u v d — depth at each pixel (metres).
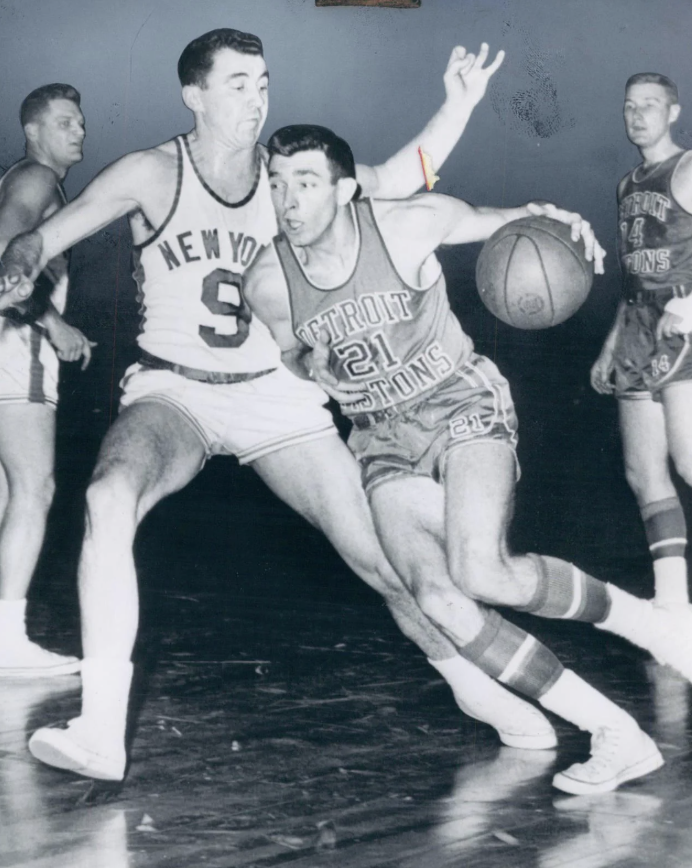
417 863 1.87
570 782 2.27
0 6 4.46
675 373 3.94
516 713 2.60
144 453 2.47
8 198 3.65
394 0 4.56
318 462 2.74
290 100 4.61
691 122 4.11
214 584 4.48
